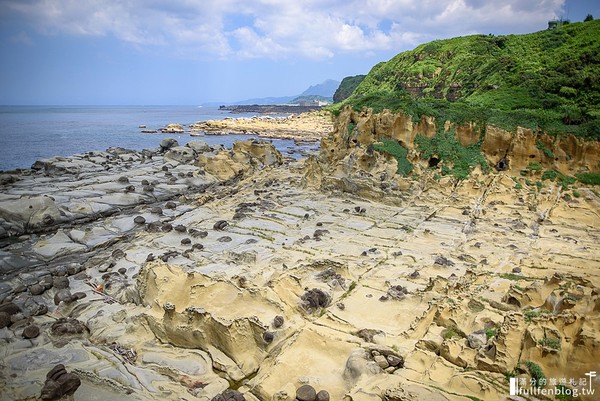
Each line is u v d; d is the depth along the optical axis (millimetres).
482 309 20656
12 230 38031
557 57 62094
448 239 35062
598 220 38781
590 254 30875
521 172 45312
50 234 38844
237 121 155000
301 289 24438
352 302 24625
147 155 70812
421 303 23703
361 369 17359
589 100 50844
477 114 48688
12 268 31859
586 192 41719
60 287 27609
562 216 39906
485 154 47344
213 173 61406
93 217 42844
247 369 19500
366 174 46469
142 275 25203
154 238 35938
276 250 32625
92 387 18344
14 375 19078
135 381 18688
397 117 48594
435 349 18484
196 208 45562
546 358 15547
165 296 23109
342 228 37938
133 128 159625
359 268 29188
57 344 21406
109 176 54906
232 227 38250
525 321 17047
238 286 23531
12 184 50219
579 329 15812
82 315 24625
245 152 67312
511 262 29453
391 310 23531
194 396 18016
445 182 45156
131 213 44062
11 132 137250
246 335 20156
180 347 21422
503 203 42312
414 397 14797
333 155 52719
